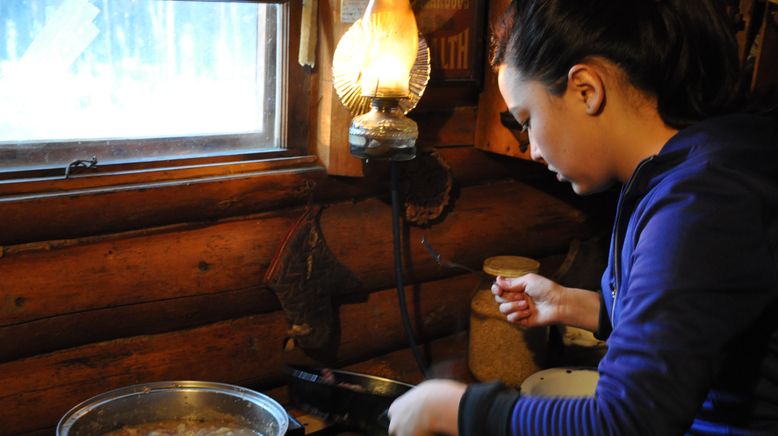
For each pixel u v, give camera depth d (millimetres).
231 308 1499
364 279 1666
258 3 1447
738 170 775
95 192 1299
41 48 1289
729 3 1669
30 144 1300
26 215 1237
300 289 1521
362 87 1373
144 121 1425
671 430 717
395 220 1569
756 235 745
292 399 1477
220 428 1315
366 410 1368
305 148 1593
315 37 1514
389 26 1315
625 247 859
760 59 1727
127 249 1355
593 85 841
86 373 1354
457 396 840
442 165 1714
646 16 827
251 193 1471
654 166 833
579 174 915
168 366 1438
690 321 723
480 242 1856
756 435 840
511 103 936
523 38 881
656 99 856
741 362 844
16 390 1289
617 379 744
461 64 1702
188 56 1447
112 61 1364
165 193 1368
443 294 1825
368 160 1483
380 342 1742
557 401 786
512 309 1300
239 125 1542
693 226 747
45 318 1287
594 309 1244
